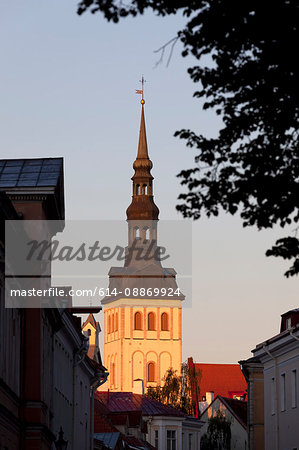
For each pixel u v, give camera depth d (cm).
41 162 4741
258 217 2444
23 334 4375
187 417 13650
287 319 7875
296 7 2256
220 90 2431
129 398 13400
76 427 6419
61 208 5006
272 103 2391
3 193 3353
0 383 3562
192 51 2380
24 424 4281
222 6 2292
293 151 2439
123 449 9038
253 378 8469
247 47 2370
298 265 2464
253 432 8412
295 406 7169
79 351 6281
